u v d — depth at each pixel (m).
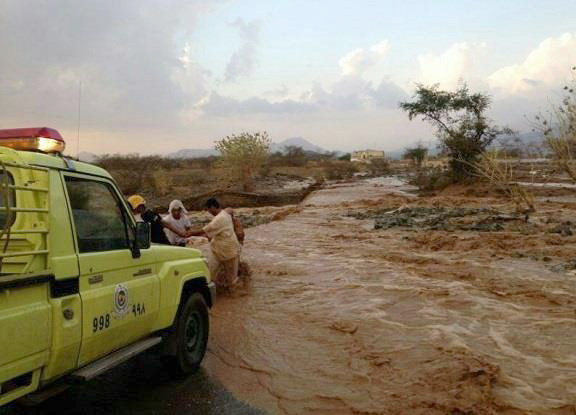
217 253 10.34
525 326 7.98
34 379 4.21
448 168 39.56
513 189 22.56
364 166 86.38
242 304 9.70
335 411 5.54
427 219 20.45
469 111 35.69
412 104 36.22
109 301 5.00
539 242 14.42
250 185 42.66
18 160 4.45
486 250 13.85
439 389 5.84
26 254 4.17
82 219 4.94
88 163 5.23
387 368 6.55
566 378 6.10
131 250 5.48
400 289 10.26
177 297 6.15
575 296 9.48
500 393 5.71
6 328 3.86
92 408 5.56
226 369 6.71
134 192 40.66
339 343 7.56
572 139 17.28
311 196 36.44
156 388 6.10
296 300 9.86
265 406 5.67
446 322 8.23
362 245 15.59
